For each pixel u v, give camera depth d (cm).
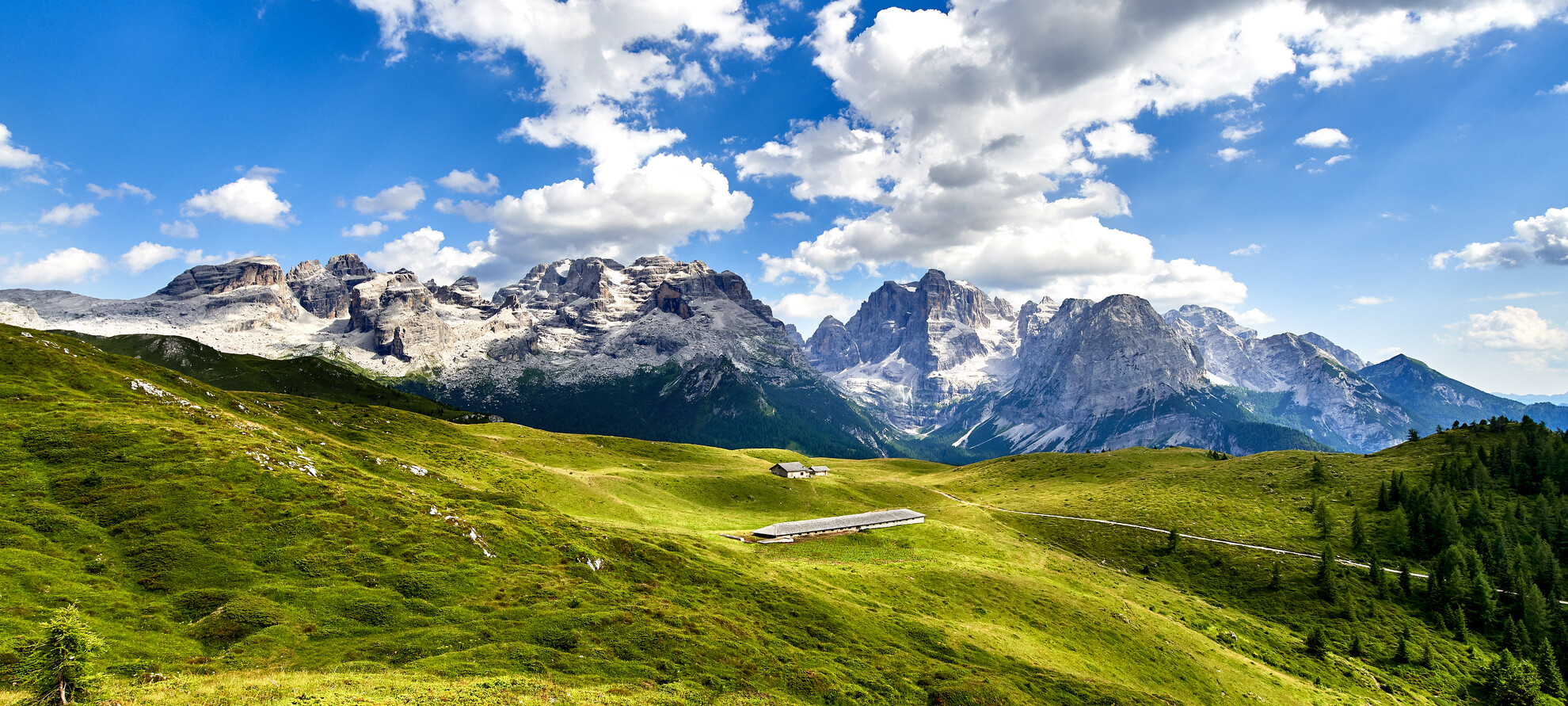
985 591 10362
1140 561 15538
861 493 19650
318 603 5538
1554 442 19088
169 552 5816
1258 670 9919
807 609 7712
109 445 7556
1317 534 16325
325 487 7725
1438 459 19938
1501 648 12044
